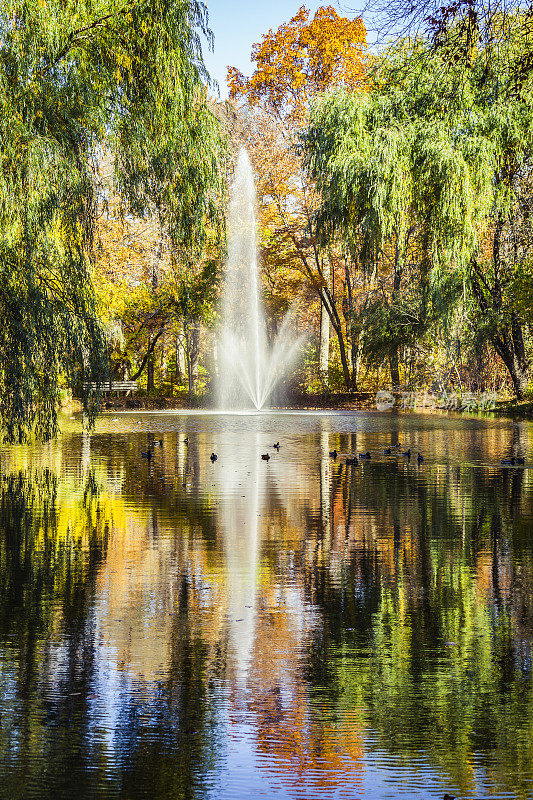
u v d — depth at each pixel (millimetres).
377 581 8977
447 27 9406
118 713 5523
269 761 4832
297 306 63375
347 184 34438
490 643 6945
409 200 33250
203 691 5871
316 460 21453
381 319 42406
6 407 13680
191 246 15945
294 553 10336
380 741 5121
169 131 15055
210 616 7672
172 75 14875
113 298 47594
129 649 6758
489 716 5477
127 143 14727
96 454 23172
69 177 13523
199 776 4680
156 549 10516
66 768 4777
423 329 38969
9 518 12672
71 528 11867
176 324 53219
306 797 4457
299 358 54719
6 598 8227
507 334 40406
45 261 13820
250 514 13117
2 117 12844
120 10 14422
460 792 4520
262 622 7504
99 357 14867
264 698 5766
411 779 4660
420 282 35094
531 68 9844
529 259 36562
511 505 14062
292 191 51938
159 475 18219
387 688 5941
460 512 13344
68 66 13977
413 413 42875
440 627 7383
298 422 37188
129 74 14719
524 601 8211
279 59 50438
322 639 7031
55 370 14430
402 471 18953
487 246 39594
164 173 15062
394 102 34781
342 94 36938
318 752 4934
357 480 17375
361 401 50219
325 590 8602
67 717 5441
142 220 15664
